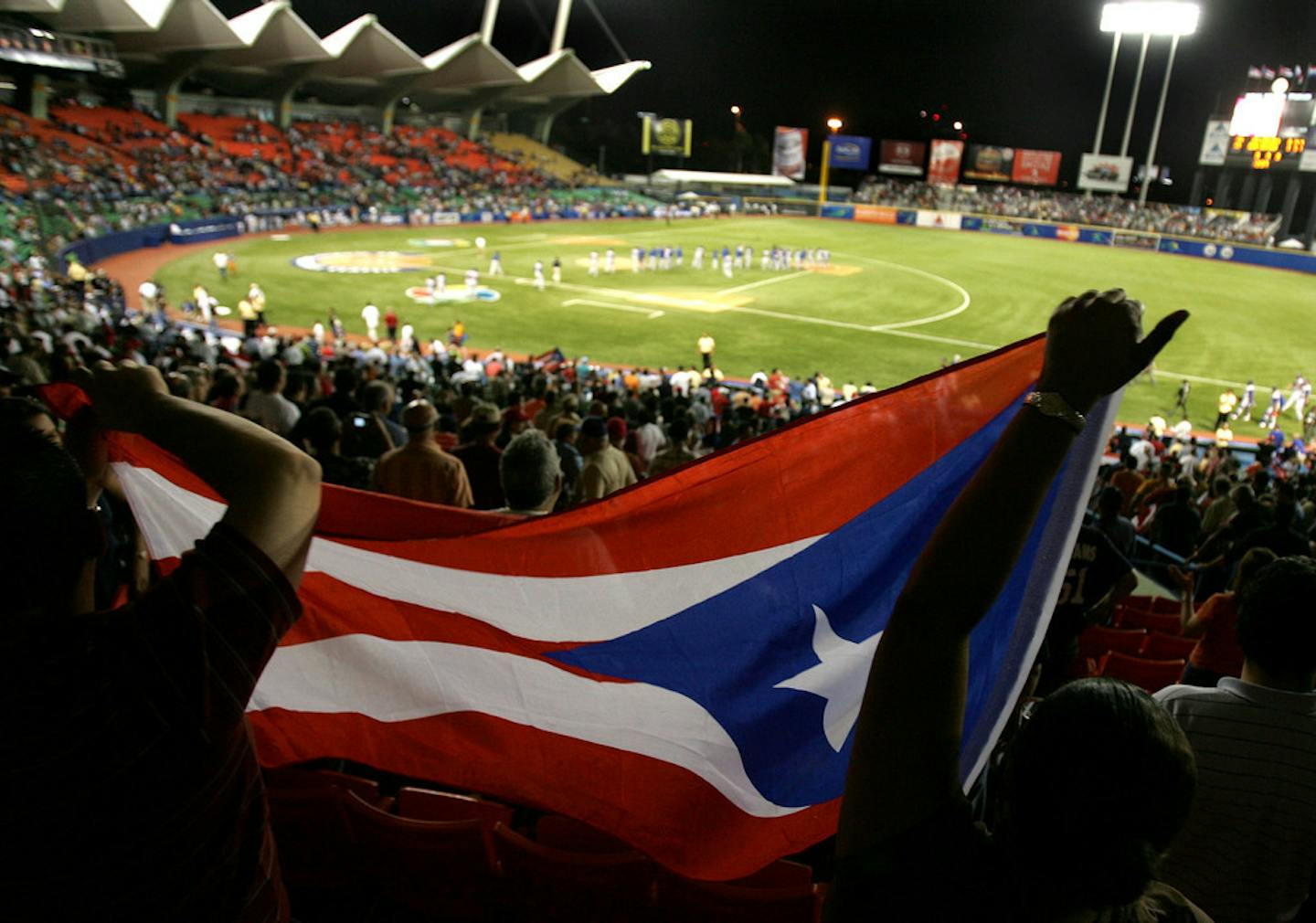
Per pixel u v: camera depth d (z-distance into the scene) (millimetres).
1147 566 13047
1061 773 1340
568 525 2873
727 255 51688
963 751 2383
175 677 1438
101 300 33656
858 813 1470
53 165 53125
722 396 23688
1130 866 1313
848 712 2791
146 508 3049
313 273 46156
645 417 16359
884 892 1428
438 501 6516
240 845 1575
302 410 10281
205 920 1512
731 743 2871
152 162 60969
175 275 43500
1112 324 1476
